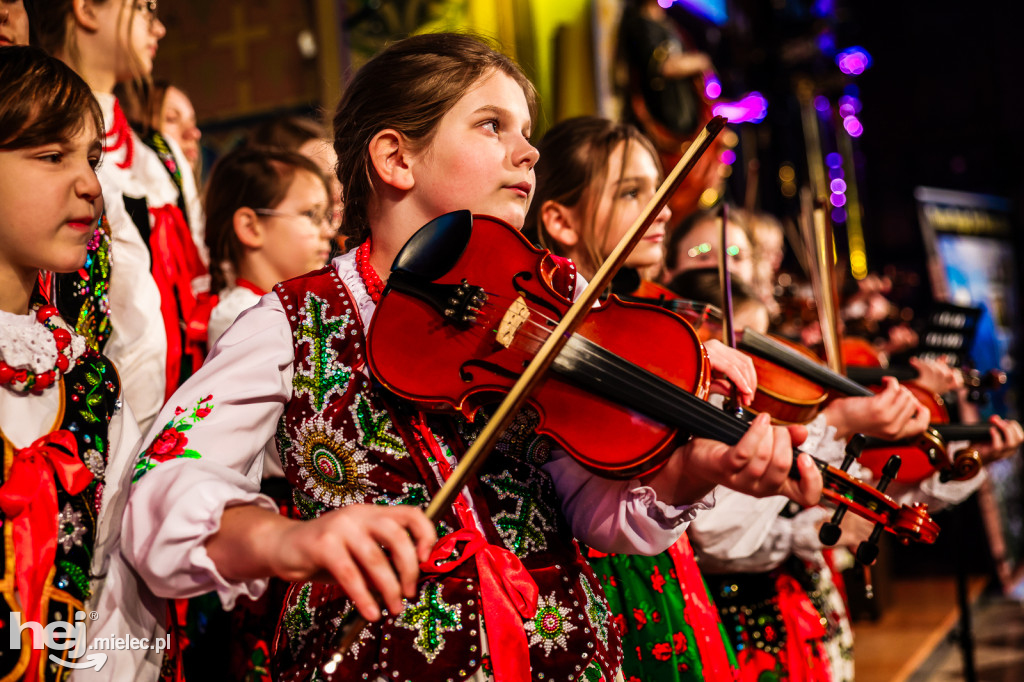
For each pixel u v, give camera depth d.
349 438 1.12
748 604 2.01
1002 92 7.07
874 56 7.34
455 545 1.10
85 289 1.37
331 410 1.13
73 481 1.17
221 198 2.27
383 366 1.11
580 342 1.14
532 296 1.18
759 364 1.89
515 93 1.26
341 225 1.34
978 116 7.12
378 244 1.25
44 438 1.16
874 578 4.53
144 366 1.77
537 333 1.15
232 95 4.08
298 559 0.89
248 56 4.06
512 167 1.23
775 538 1.87
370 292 1.19
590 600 1.16
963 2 7.15
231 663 1.74
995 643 4.18
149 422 1.76
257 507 0.97
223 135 4.08
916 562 5.68
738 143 5.83
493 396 1.13
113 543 1.22
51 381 1.18
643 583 1.69
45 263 1.15
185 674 1.74
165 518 0.96
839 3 6.83
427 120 1.22
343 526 0.88
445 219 1.14
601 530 1.18
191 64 4.12
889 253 7.11
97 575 1.20
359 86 1.29
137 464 1.04
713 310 1.89
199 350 2.06
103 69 1.92
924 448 1.82
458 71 1.23
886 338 4.20
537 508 1.18
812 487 1.09
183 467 1.00
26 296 1.20
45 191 1.13
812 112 6.14
